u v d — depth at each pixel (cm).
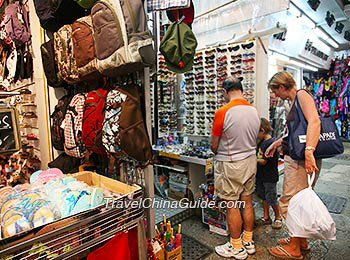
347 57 754
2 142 151
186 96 353
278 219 275
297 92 196
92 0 133
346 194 372
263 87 301
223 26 303
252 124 208
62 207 99
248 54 288
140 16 115
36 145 227
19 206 97
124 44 112
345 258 218
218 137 214
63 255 89
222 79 310
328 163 563
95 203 103
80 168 187
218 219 264
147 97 143
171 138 380
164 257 178
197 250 235
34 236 83
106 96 138
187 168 330
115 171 176
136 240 115
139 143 126
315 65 641
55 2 158
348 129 776
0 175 234
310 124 182
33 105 220
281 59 464
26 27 209
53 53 180
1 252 76
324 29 539
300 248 230
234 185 214
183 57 140
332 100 761
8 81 263
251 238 230
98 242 99
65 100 189
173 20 157
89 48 138
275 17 264
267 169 266
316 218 175
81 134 156
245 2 274
